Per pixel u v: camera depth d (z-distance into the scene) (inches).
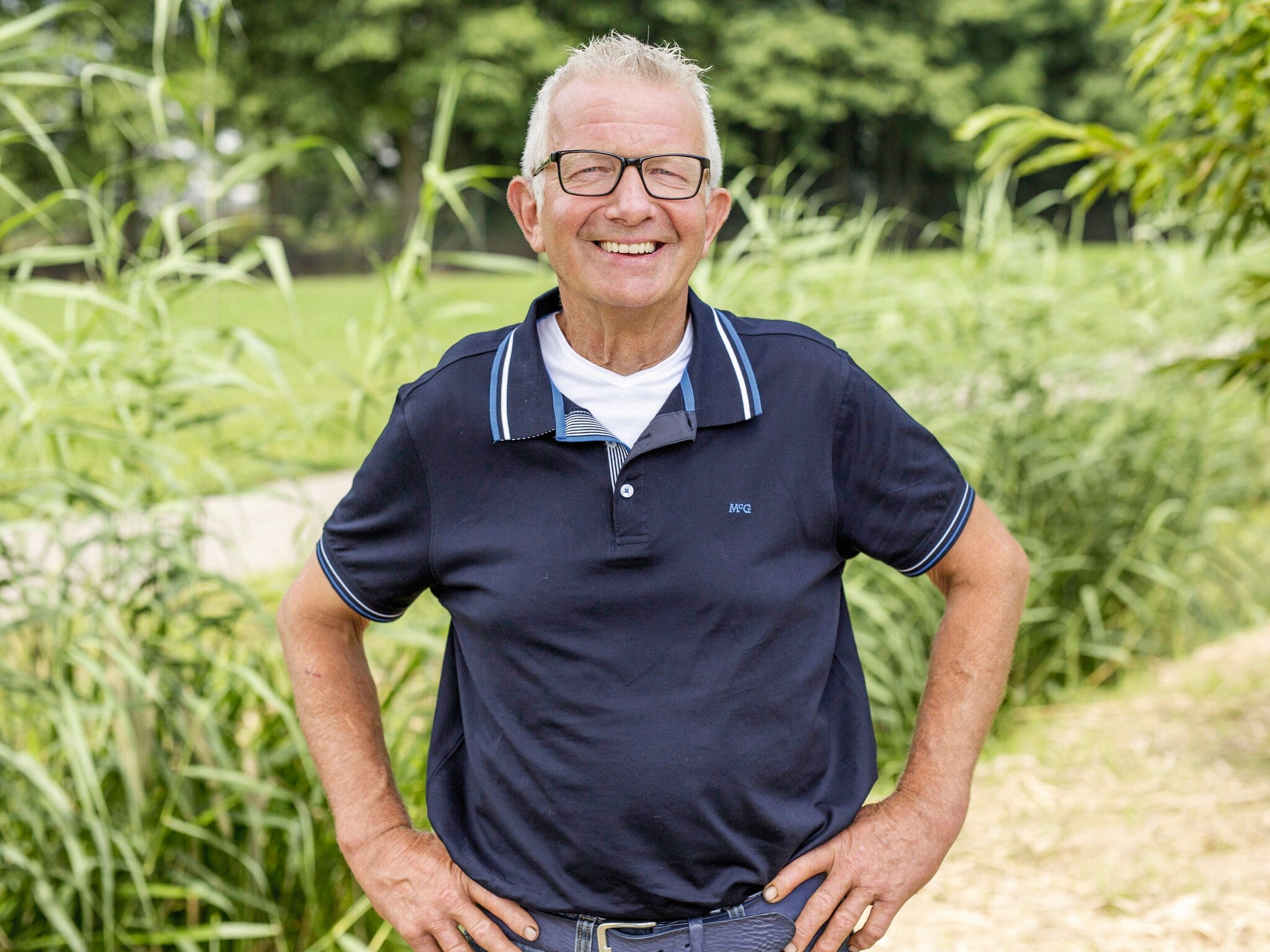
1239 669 167.6
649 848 53.0
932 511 55.5
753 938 54.2
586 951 54.4
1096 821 129.3
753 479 53.0
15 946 92.3
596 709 52.4
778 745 53.3
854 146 1428.4
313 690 60.0
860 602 134.7
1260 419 193.6
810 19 1167.6
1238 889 113.0
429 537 56.1
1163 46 108.6
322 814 102.1
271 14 1072.2
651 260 53.1
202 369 103.0
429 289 121.1
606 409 54.6
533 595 52.6
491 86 1043.3
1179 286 183.3
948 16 1235.9
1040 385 167.0
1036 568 160.6
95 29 523.2
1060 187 1321.4
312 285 860.6
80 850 87.1
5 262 94.9
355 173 103.2
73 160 655.1
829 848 54.8
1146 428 183.8
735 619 52.4
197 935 92.3
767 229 147.0
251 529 183.3
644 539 51.9
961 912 114.3
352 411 108.9
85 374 95.1
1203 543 189.5
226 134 1079.6
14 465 99.8
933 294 162.2
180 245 101.5
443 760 59.5
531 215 58.9
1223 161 117.0
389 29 1061.8
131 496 96.0
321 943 97.8
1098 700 163.2
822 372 54.7
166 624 97.6
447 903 56.2
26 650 97.9
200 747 98.3
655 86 53.5
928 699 58.2
